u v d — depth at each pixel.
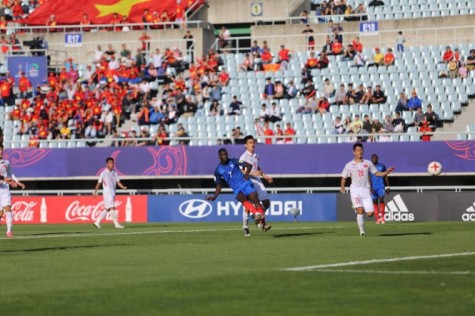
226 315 17.41
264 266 26.08
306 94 77.62
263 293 20.31
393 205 63.28
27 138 79.12
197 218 66.12
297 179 72.25
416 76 77.62
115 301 19.33
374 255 29.50
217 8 94.00
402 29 84.25
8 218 43.34
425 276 23.11
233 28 95.31
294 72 80.75
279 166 68.56
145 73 82.38
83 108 79.38
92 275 24.30
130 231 48.62
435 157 66.62
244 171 39.97
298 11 92.19
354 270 24.69
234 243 36.22
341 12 89.00
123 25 88.88
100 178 55.75
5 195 43.34
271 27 87.88
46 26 90.94
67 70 87.06
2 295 20.47
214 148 69.44
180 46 88.12
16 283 22.70
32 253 32.16
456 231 44.91
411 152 66.75
